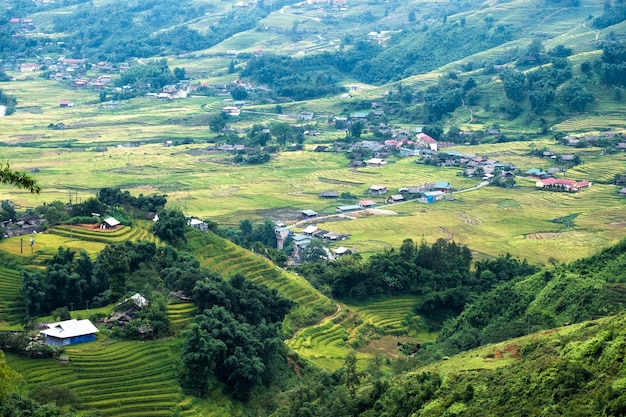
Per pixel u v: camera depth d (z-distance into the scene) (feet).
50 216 653.71
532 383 300.81
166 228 634.84
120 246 558.56
